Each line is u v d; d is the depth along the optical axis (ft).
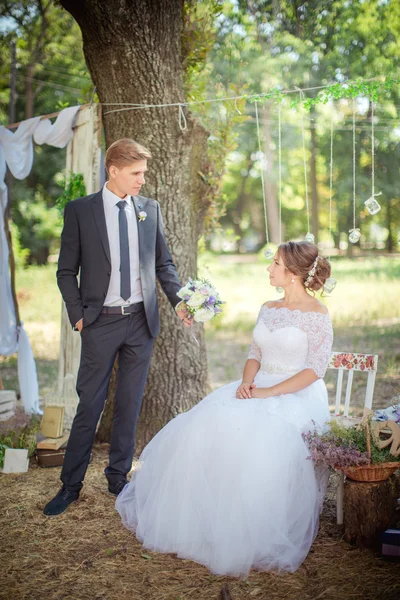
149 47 14.05
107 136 15.11
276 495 9.21
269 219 69.62
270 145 59.11
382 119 36.27
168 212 14.88
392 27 34.35
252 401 10.33
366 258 68.23
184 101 14.87
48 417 14.20
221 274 60.85
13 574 9.17
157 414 14.99
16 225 62.23
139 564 9.49
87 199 11.80
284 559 9.15
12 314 18.06
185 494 9.62
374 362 12.05
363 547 9.84
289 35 35.09
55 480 13.08
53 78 52.08
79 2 13.88
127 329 11.88
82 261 11.76
